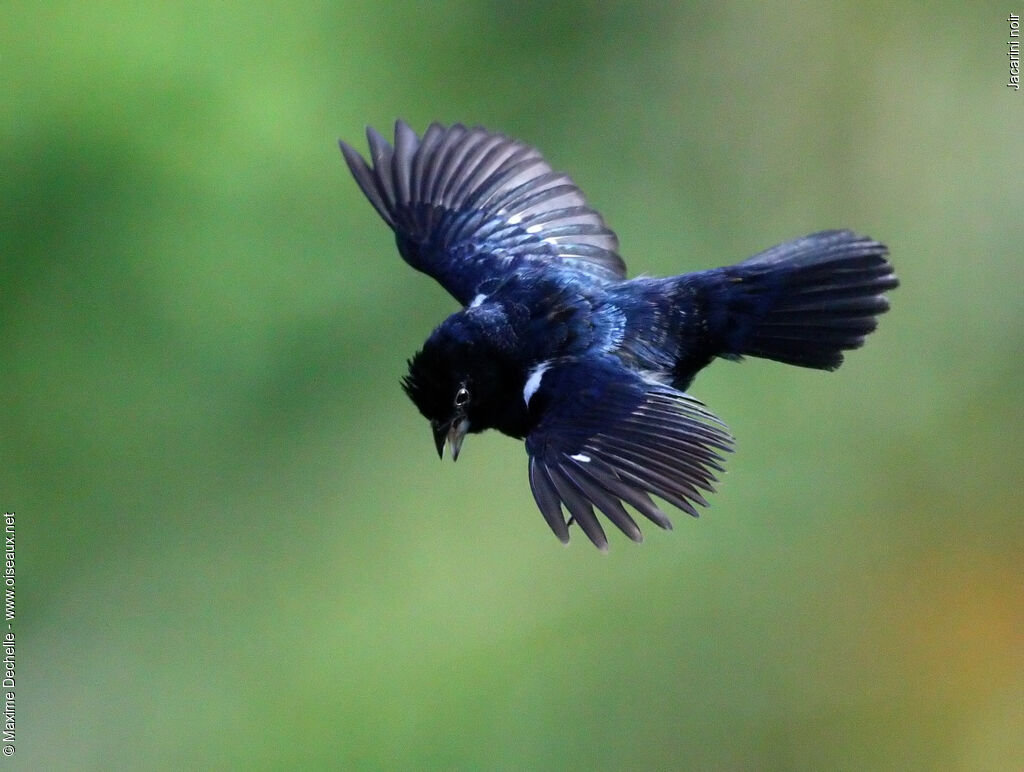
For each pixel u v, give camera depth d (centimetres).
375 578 1612
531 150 1041
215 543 1617
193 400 1582
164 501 1614
